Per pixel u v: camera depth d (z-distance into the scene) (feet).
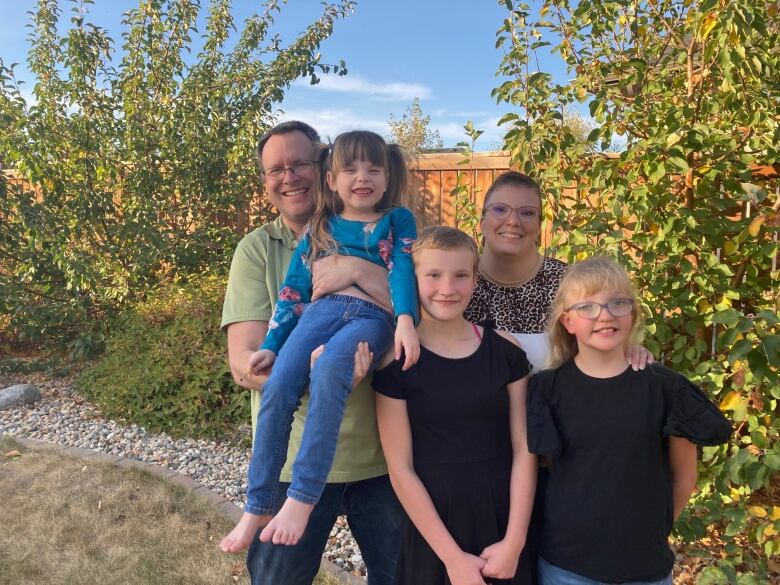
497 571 5.90
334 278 6.87
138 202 23.67
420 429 6.29
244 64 25.73
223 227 24.52
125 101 24.79
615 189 10.62
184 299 20.47
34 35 24.97
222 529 12.60
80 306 23.63
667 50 12.72
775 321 7.89
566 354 6.72
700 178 10.39
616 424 6.11
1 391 21.27
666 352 11.16
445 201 20.59
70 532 12.50
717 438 5.89
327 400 6.03
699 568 10.43
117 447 17.03
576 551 6.12
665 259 10.53
